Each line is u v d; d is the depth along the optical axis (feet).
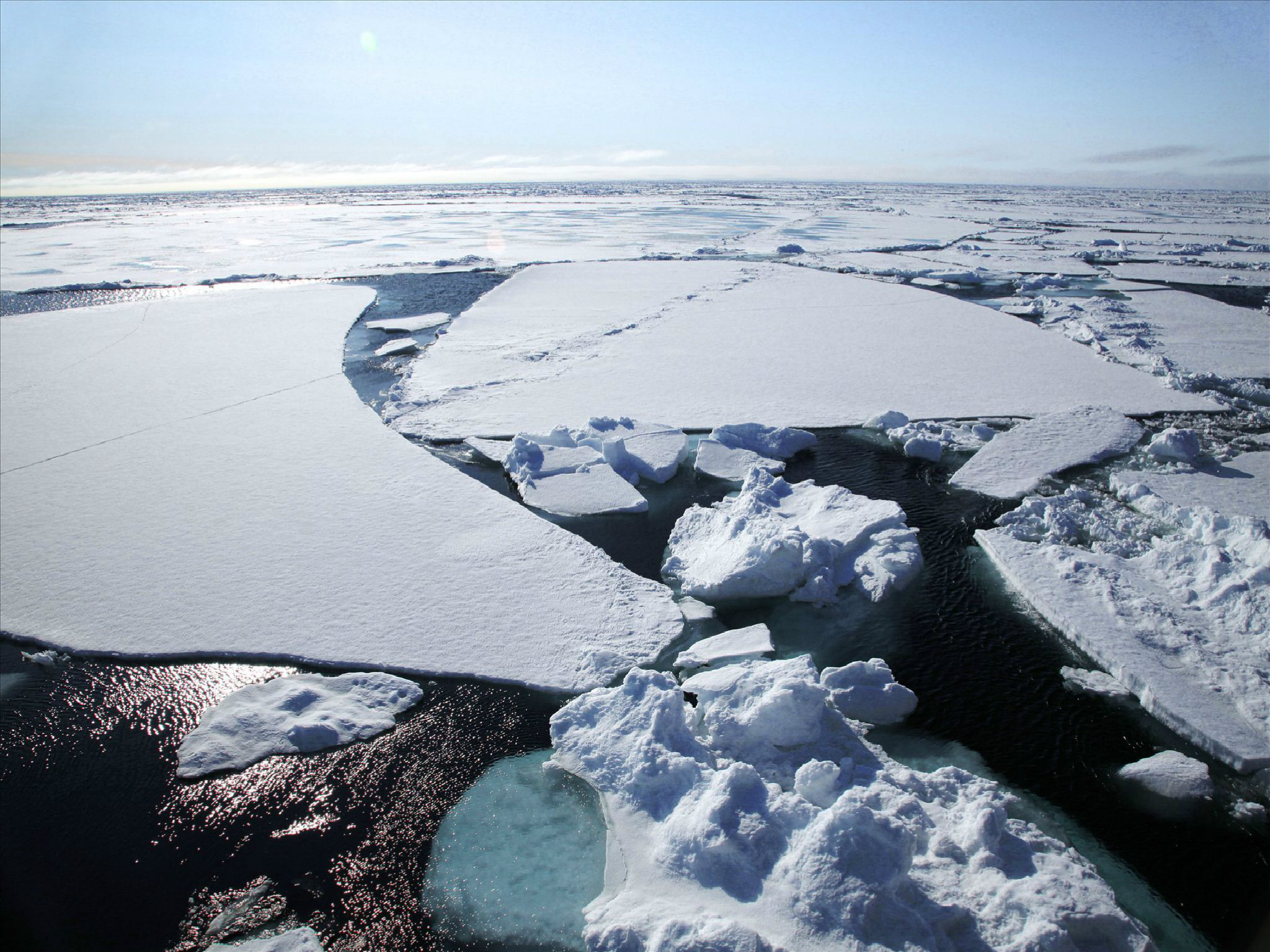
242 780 16.17
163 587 22.80
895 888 11.81
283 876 14.06
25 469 31.63
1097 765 16.07
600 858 14.05
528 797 15.52
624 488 29.30
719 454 32.30
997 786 14.88
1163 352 47.16
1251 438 32.81
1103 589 21.08
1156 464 30.30
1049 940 11.02
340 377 44.73
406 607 21.67
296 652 19.88
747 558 22.59
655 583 22.90
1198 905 12.94
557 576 23.07
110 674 19.49
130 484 29.94
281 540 25.34
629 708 16.76
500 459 32.35
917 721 17.44
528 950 12.42
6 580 23.36
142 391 42.27
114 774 16.52
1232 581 20.01
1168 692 17.28
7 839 14.93
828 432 35.63
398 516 26.94
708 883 12.75
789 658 19.61
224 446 33.88
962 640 20.31
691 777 14.83
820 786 14.30
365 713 17.81
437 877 13.87
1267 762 15.21
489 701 18.29
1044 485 28.94
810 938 11.38
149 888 13.85
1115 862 13.76
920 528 26.32
